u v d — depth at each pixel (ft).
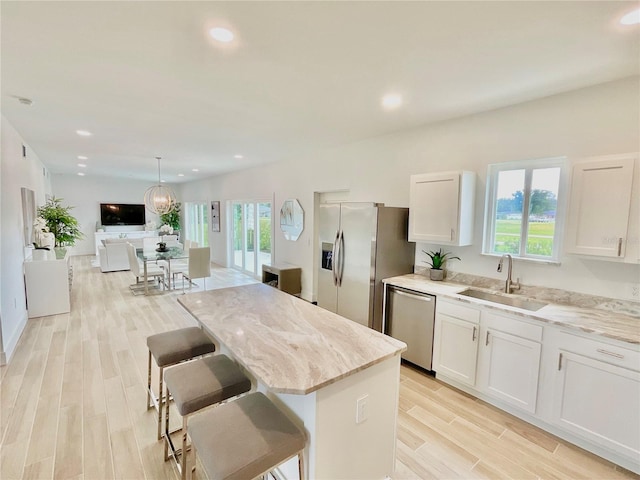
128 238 29.94
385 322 11.00
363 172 14.02
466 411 8.21
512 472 6.32
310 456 4.75
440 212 10.06
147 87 8.18
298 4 4.77
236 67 7.00
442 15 5.03
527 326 7.48
